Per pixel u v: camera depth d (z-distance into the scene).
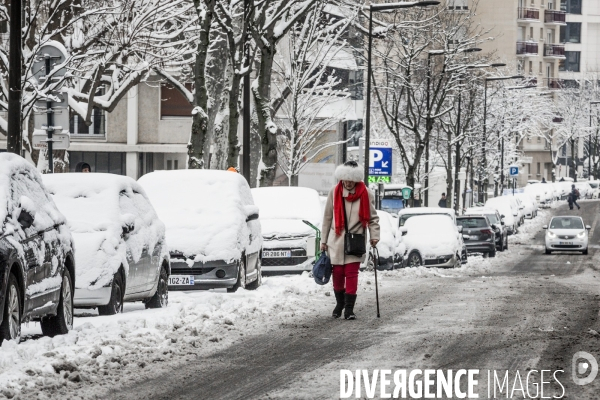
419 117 79.12
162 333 18.77
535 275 45.03
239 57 44.25
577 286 31.94
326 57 72.31
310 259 36.84
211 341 17.73
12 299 15.90
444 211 57.00
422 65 83.44
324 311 22.91
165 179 30.41
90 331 18.45
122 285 22.19
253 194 39.12
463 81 91.56
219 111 53.75
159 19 48.34
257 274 31.41
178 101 83.69
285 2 46.72
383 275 39.81
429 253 53.69
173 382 13.74
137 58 52.69
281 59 71.00
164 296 25.53
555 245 72.94
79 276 21.20
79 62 48.19
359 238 21.09
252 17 44.53
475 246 67.75
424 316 21.44
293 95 70.12
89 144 81.75
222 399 12.46
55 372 14.29
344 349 16.48
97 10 45.81
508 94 140.38
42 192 18.52
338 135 78.94
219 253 28.19
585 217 132.75
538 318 20.92
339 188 21.33
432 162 117.31
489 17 191.62
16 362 14.76
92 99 47.91
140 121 82.94
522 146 198.75
